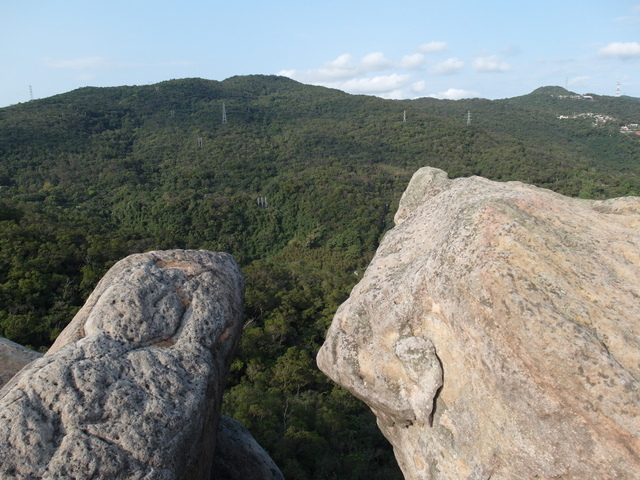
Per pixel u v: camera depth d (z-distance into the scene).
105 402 4.11
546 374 3.87
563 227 4.82
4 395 4.04
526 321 3.96
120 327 4.96
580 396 3.73
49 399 3.97
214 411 5.23
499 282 4.20
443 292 4.78
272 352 27.77
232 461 7.18
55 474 3.58
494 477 4.57
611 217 5.40
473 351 4.54
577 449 3.88
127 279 5.50
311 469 15.09
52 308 27.05
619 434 3.63
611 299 4.08
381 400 5.78
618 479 3.73
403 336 5.52
